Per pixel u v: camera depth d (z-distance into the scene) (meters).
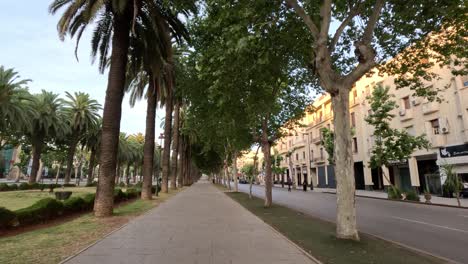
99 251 6.36
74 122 44.66
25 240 7.41
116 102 12.94
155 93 22.14
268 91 15.09
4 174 89.75
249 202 19.25
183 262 5.61
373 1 9.81
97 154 53.12
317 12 9.91
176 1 11.74
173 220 10.92
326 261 5.75
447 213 15.02
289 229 9.10
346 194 7.59
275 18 9.31
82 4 12.87
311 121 56.62
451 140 25.33
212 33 10.91
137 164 83.06
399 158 24.23
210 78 11.05
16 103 32.53
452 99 25.19
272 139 17.77
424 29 10.27
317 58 7.99
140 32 14.68
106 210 12.02
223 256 6.03
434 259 5.98
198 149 63.81
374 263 5.64
